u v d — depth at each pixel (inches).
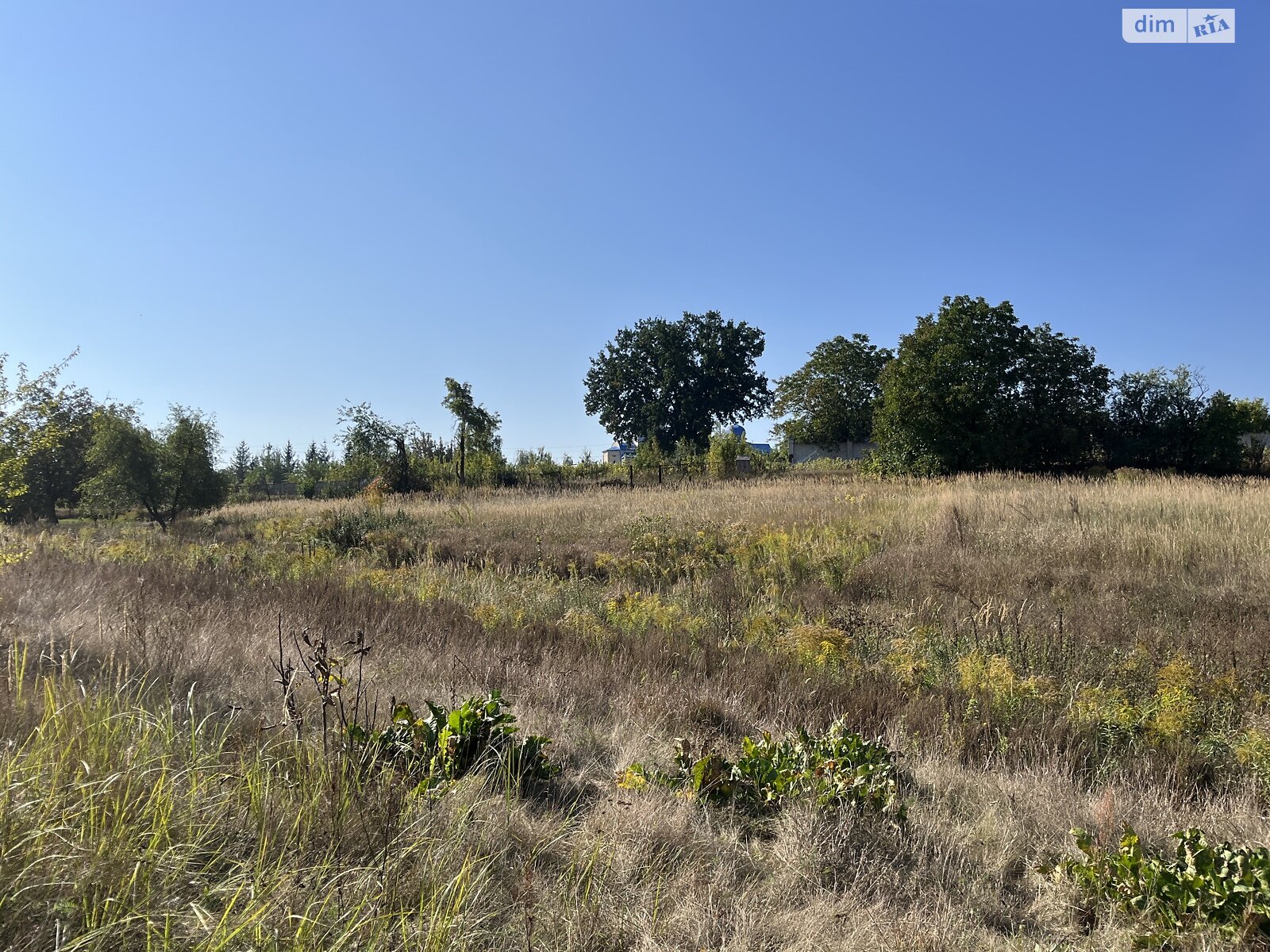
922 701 224.5
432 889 111.8
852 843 140.3
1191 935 116.7
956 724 208.2
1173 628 302.5
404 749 157.5
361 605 335.3
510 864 128.1
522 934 108.0
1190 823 156.4
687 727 203.6
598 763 180.4
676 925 114.5
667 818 144.8
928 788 172.1
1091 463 1437.0
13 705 147.2
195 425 947.3
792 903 125.4
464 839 127.6
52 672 183.6
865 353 2132.1
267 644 257.0
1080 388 1465.3
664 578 439.5
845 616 326.3
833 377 2148.1
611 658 267.1
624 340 2630.4
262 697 196.2
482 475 1315.2
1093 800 166.1
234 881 106.5
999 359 1282.0
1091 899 128.6
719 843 142.2
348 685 210.1
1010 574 398.0
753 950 111.3
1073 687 240.8
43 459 1020.5
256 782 129.6
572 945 106.6
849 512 657.0
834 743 173.5
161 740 147.3
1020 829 152.4
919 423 1272.1
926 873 136.5
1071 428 1392.7
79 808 109.4
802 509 682.8
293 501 1280.8
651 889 123.3
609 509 783.7
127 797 114.0
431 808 136.2
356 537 626.8
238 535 745.6
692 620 325.7
